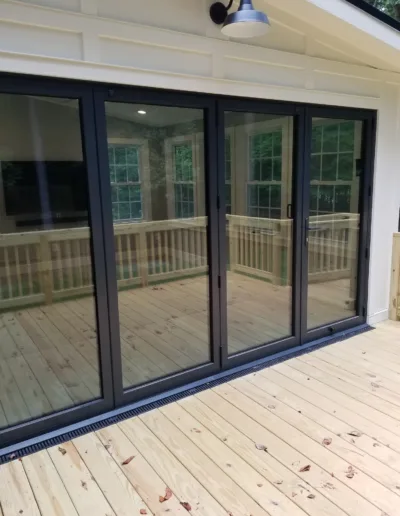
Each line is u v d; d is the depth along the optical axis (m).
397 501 1.83
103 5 2.15
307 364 3.16
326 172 3.31
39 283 2.42
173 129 2.53
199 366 2.94
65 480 2.00
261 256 3.12
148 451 2.20
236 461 2.11
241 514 1.78
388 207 3.82
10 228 2.27
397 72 3.49
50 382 2.49
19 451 2.22
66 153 2.24
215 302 2.92
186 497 1.88
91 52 2.14
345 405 2.59
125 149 2.39
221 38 2.57
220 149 2.73
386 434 2.30
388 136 3.64
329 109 3.19
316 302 3.54
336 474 2.00
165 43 2.36
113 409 2.59
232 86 2.64
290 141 3.05
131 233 2.53
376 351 3.37
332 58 3.10
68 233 2.36
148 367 2.76
